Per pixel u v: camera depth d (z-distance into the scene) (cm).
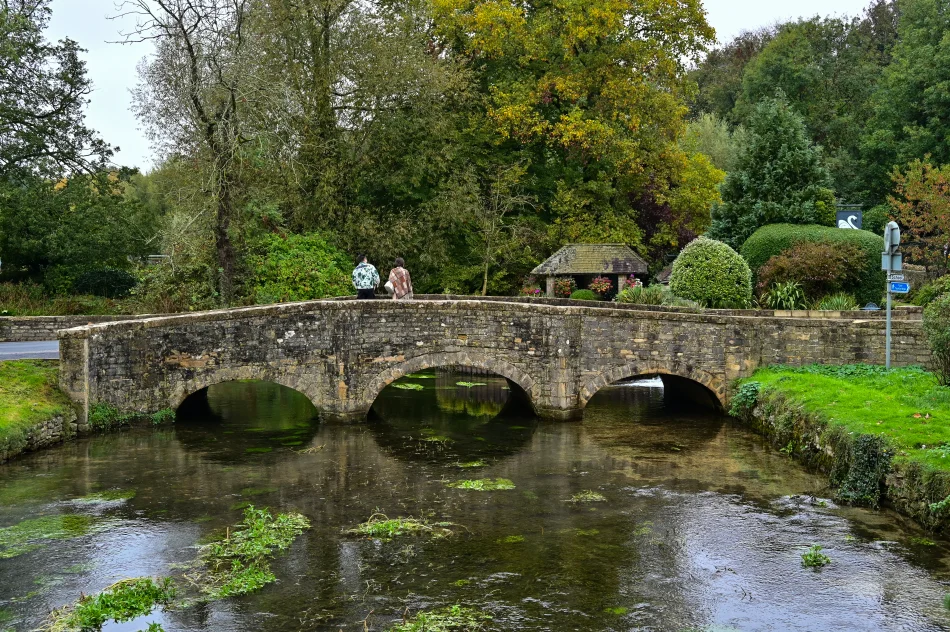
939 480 1007
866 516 1102
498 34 3111
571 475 1336
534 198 3284
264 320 1702
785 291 2277
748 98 4812
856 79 4628
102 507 1155
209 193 2425
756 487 1253
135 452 1475
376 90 2723
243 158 2453
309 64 2725
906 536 1019
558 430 1694
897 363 1722
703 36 3353
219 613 806
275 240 2508
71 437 1555
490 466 1399
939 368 1448
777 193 2728
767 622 788
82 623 775
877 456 1144
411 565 936
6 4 2894
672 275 2353
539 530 1058
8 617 797
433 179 3045
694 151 4069
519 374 1784
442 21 3167
